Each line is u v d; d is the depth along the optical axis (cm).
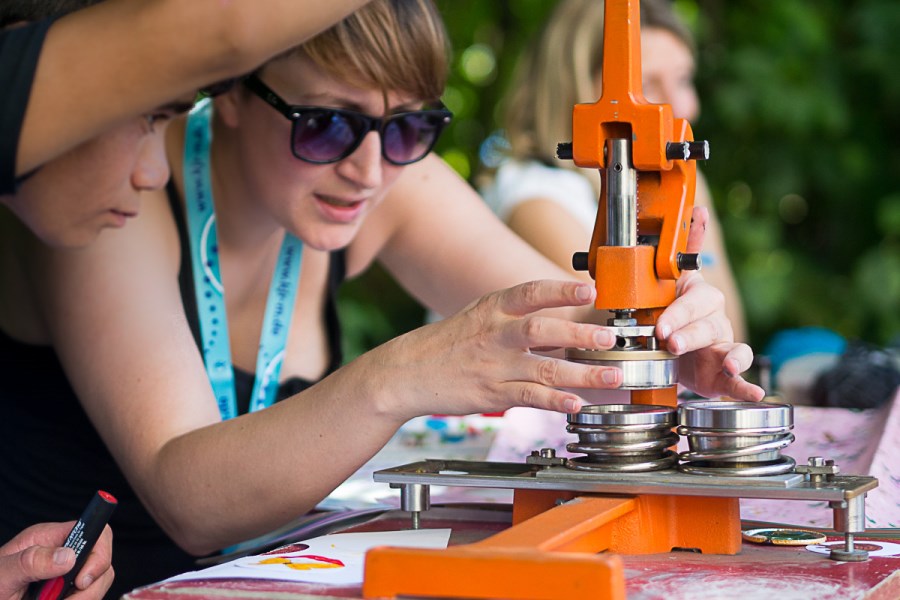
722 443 146
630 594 124
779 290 632
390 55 196
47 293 203
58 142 133
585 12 381
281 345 235
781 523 167
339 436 166
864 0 659
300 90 200
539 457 157
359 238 255
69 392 226
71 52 129
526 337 146
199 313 221
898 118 662
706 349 176
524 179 372
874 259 633
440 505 171
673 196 159
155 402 192
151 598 123
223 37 128
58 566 150
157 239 214
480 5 718
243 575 131
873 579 131
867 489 142
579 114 153
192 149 223
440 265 257
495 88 716
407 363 159
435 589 115
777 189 657
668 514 147
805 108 634
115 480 227
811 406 296
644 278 155
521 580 112
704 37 655
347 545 149
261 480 172
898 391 254
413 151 214
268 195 211
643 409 155
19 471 227
